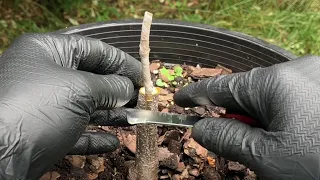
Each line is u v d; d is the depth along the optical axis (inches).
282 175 11.8
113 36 20.5
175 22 20.7
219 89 13.6
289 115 11.9
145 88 14.0
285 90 12.2
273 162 11.9
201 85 14.3
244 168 17.3
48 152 11.7
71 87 12.3
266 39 31.7
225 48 20.6
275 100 12.3
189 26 20.5
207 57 21.1
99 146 16.3
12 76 12.2
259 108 12.8
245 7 34.1
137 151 16.0
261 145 12.2
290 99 12.0
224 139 12.8
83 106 12.5
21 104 11.5
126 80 14.8
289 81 12.3
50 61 13.5
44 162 11.8
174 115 13.9
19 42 14.2
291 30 32.5
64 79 12.4
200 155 17.8
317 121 11.6
